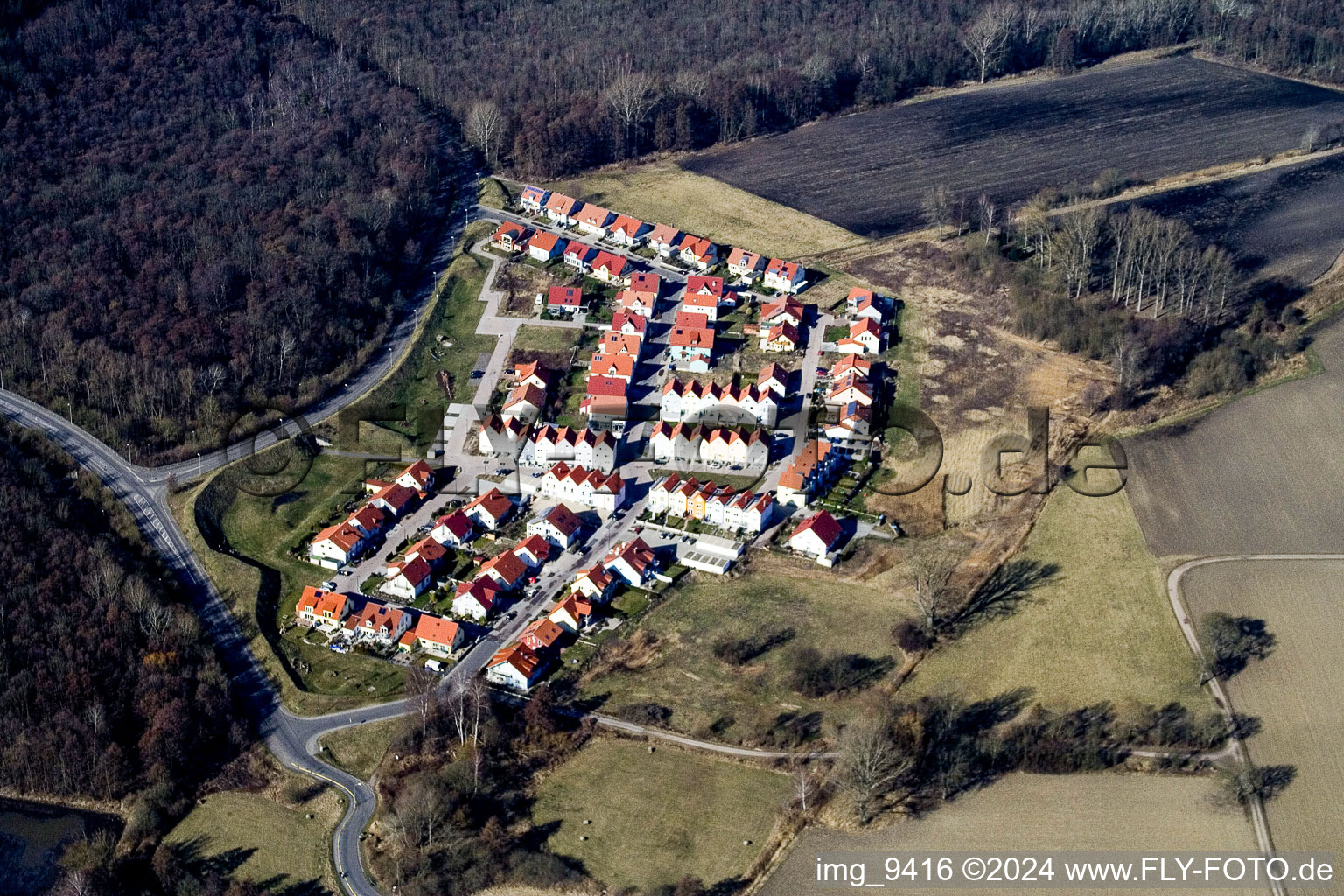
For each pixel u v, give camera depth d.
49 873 178.75
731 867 171.88
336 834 180.88
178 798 187.38
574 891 169.88
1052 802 179.62
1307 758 185.75
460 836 178.12
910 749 184.12
